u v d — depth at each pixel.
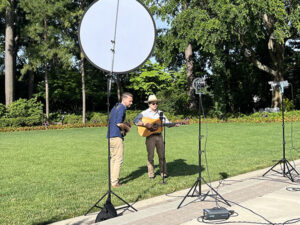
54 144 12.39
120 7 4.45
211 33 20.62
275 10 19.78
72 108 35.06
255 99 34.97
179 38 22.86
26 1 23.00
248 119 23.33
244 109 33.91
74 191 5.38
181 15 21.81
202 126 20.58
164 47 25.11
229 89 30.84
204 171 6.88
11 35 25.88
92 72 35.59
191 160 8.36
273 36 21.42
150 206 4.52
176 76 37.56
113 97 37.41
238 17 19.42
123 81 37.66
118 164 5.69
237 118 24.92
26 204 4.65
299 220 3.63
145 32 4.47
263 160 8.09
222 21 20.30
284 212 3.92
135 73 34.81
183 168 7.29
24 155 9.54
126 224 3.62
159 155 6.32
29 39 30.17
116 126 5.66
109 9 4.41
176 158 8.72
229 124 21.77
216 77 27.28
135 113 29.11
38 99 33.78
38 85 31.69
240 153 9.33
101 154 9.70
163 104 28.58
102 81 35.97
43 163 8.16
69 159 8.77
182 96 28.91
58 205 4.58
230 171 6.81
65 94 32.16
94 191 5.37
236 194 4.84
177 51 29.45
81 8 26.17
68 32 27.69
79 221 3.96
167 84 34.69
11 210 4.36
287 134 14.52
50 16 23.64
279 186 5.28
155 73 32.69
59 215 4.15
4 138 15.48
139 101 38.25
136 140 13.28
